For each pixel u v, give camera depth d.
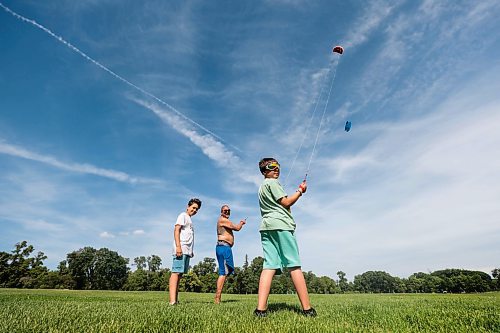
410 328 2.72
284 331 2.47
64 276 79.31
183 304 5.41
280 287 64.38
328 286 98.38
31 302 5.58
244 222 7.39
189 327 2.71
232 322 2.88
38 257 74.25
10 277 68.75
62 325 2.65
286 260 3.71
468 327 2.69
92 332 2.43
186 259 6.08
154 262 108.25
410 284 110.50
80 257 85.94
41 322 2.79
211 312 3.75
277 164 4.21
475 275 97.38
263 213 3.98
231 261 7.09
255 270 69.94
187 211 6.43
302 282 3.67
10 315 3.14
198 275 81.12
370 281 117.94
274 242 3.79
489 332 2.53
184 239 6.10
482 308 4.19
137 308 4.22
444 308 4.27
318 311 4.18
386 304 5.64
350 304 5.81
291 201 3.84
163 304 5.26
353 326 2.77
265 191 3.98
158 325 2.72
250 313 3.77
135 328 2.55
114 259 88.69
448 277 102.88
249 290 68.94
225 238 7.11
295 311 4.04
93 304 5.07
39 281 71.88
